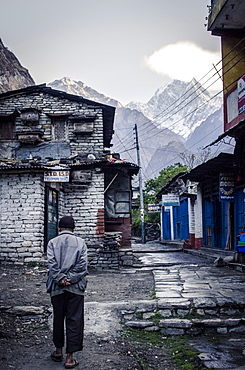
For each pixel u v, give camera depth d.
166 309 7.47
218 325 6.95
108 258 13.57
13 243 12.40
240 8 12.54
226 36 13.98
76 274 4.92
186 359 5.59
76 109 15.73
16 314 7.04
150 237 40.19
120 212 15.75
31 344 5.79
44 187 12.88
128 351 5.75
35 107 15.76
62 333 5.05
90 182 14.39
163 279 10.61
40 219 12.45
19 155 15.62
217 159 14.13
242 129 11.58
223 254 15.91
